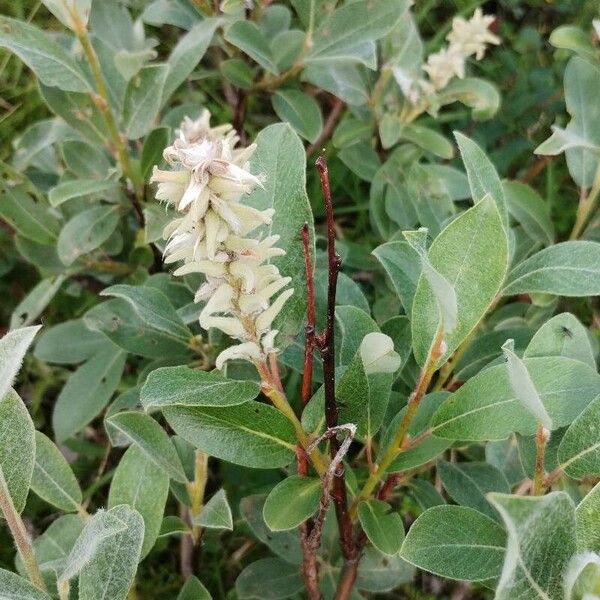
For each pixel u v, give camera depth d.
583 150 0.24
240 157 0.13
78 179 0.26
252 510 0.22
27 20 0.36
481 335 0.22
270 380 0.15
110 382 0.27
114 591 0.15
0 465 0.15
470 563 0.15
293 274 0.16
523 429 0.15
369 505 0.17
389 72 0.28
